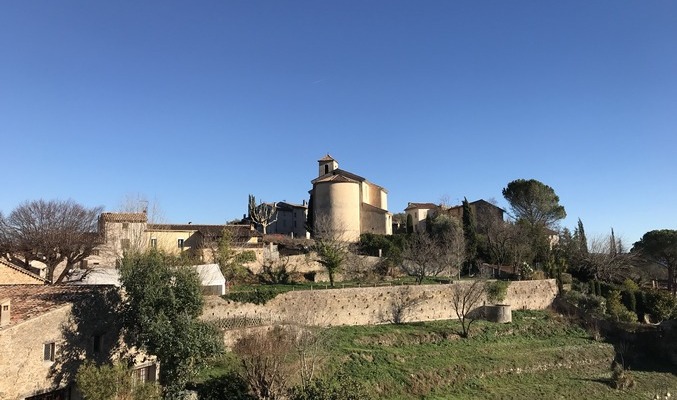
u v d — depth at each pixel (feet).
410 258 241.14
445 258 244.63
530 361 165.99
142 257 104.94
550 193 338.34
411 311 192.65
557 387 150.41
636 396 151.64
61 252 175.32
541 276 245.24
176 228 231.91
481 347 171.12
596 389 152.97
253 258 221.46
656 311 232.12
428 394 132.77
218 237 223.10
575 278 273.13
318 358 125.49
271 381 103.35
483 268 254.47
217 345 101.45
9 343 83.41
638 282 289.74
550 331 200.34
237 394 105.19
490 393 139.54
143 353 107.14
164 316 97.76
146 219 206.49
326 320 172.96
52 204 187.52
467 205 289.74
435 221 288.92
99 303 100.27
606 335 204.85
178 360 98.17
